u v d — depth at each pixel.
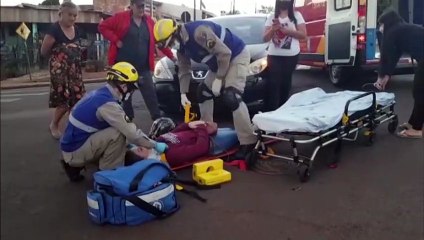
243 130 4.14
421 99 4.88
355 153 4.46
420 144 4.71
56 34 4.07
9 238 1.05
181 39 4.05
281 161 4.17
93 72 4.68
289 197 3.33
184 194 3.42
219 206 3.18
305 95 4.84
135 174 2.95
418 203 3.16
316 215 3.00
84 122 3.41
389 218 2.92
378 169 3.94
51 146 2.22
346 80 8.62
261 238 2.67
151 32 5.02
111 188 2.88
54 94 3.93
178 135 4.02
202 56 4.15
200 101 4.63
